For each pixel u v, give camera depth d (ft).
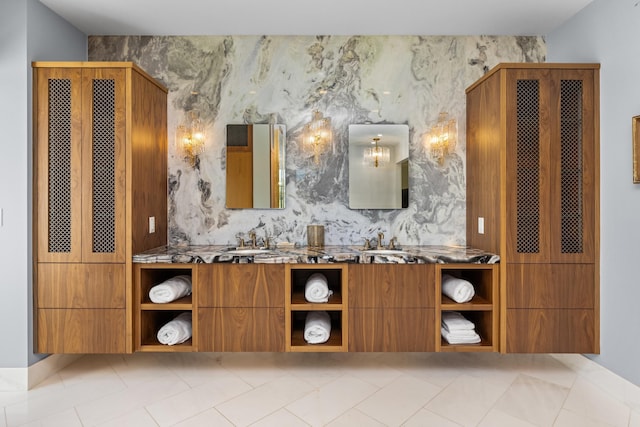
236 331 8.59
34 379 8.28
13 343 8.15
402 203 10.38
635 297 7.48
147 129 9.24
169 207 10.41
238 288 8.59
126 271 8.46
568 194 8.50
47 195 8.35
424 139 10.43
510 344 8.43
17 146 8.16
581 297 8.39
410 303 8.58
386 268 8.58
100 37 10.32
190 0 8.60
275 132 10.36
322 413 7.13
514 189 8.39
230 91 10.41
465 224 10.46
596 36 8.50
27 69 8.17
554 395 7.87
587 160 8.41
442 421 6.90
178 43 10.39
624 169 7.73
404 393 7.89
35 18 8.40
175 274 10.25
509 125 8.39
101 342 8.44
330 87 10.41
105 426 6.72
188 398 7.68
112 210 8.50
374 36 10.41
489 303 8.66
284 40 10.40
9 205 8.17
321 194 10.48
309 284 8.82
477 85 9.68
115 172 8.44
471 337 8.68
